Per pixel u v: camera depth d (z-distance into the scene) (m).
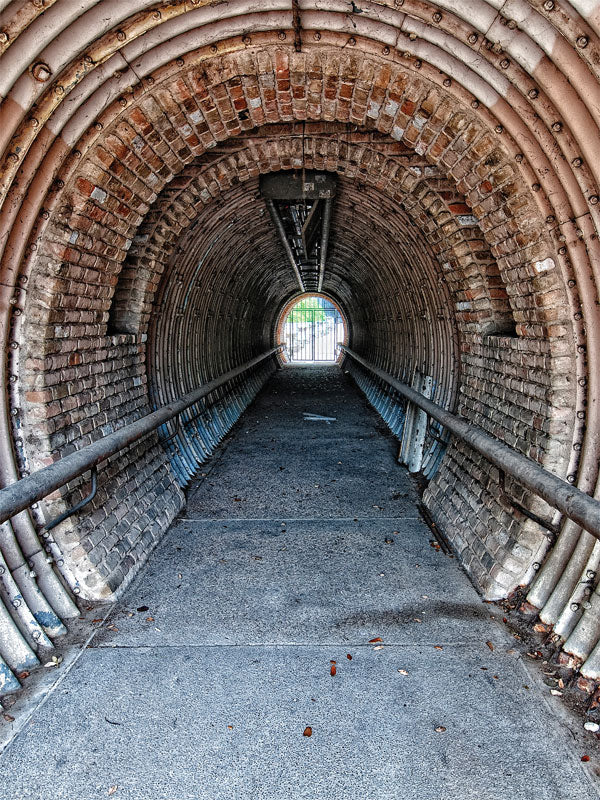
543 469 3.64
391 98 4.00
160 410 5.91
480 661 3.47
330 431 10.38
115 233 4.43
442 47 3.37
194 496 6.68
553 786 2.57
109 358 5.01
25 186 3.35
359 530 5.59
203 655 3.56
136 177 4.29
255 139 5.12
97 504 4.52
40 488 3.27
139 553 4.84
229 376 10.54
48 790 2.57
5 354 3.66
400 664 3.45
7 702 3.13
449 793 2.53
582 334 3.62
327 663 3.47
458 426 5.36
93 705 3.11
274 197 6.81
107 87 3.49
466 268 5.10
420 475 7.39
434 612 4.04
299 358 31.81
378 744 2.81
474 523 4.88
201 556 5.02
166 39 3.44
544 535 3.99
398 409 10.35
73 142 3.53
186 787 2.57
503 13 2.79
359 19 3.46
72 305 4.15
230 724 2.96
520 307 4.11
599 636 3.29
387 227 7.54
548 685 3.24
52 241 3.74
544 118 3.16
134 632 3.81
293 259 13.24
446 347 7.01
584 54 2.60
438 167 4.79
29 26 2.73
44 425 3.80
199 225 6.89
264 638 3.75
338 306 25.27
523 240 3.81
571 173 3.25
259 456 8.54
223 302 11.30
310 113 4.42
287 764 2.69
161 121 4.04
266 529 5.64
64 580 4.07
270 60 3.84
